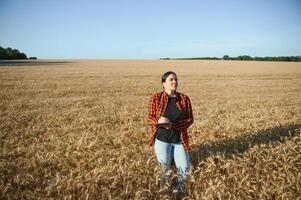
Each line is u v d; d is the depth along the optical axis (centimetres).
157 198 484
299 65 7075
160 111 566
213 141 758
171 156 566
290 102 1792
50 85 2469
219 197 448
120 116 1182
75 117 1153
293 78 3675
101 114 1231
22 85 2414
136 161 543
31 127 982
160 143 551
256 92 2320
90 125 996
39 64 6569
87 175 495
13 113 1249
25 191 481
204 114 1260
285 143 680
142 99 1798
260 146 661
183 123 555
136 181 502
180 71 4622
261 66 6469
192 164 589
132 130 884
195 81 3117
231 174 520
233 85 2805
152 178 518
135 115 1205
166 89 575
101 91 2164
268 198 497
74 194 467
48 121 1073
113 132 873
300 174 529
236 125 970
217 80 3275
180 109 564
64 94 1973
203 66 6328
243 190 506
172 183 547
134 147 677
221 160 561
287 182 532
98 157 593
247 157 612
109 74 3800
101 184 501
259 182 538
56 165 590
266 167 575
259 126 991
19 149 705
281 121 1099
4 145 757
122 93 2078
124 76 3525
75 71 4266
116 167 531
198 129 900
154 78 3316
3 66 5341
